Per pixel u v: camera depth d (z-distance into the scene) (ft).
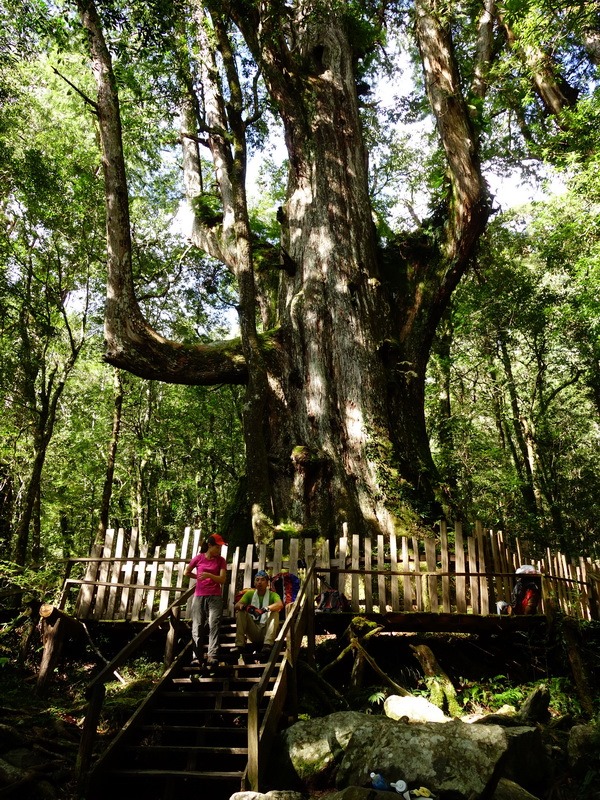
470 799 15.76
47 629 27.09
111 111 43.70
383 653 28.45
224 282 78.79
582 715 24.50
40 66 57.62
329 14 55.98
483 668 28.25
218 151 55.36
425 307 48.78
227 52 46.03
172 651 26.91
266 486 38.11
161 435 88.02
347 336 44.78
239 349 46.24
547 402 75.56
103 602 29.76
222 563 24.70
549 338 73.20
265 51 51.52
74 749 20.24
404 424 44.06
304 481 40.50
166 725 20.94
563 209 62.95
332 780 17.89
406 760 17.07
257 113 47.42
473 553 28.99
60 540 86.63
